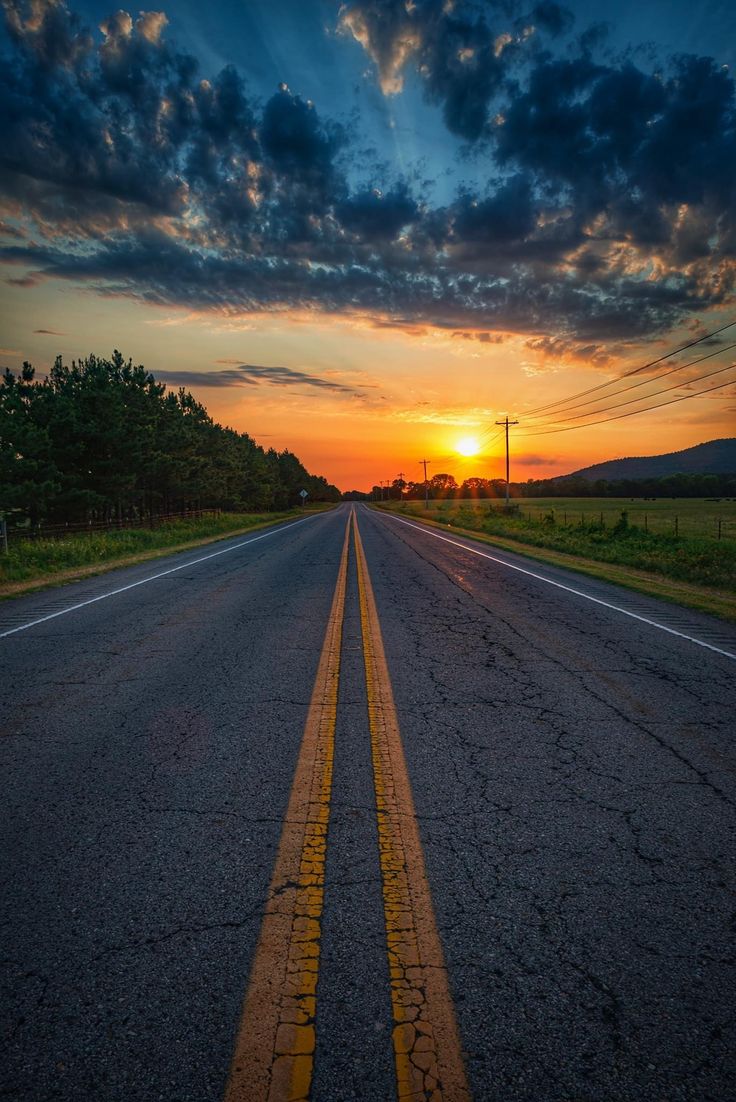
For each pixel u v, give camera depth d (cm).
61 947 240
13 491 2341
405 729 474
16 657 688
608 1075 187
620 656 700
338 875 287
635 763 414
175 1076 186
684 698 553
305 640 771
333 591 1181
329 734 462
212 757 420
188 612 961
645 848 311
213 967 230
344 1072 188
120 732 466
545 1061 192
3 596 1130
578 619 916
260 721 490
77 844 313
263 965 231
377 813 345
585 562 1711
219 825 331
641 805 356
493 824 334
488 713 511
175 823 333
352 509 9962
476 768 405
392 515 6397
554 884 281
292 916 258
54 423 2667
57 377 3159
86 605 1027
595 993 219
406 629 840
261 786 377
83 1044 197
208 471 4672
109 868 292
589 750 436
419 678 610
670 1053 195
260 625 862
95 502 2828
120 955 236
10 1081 184
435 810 349
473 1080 185
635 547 2069
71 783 381
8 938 245
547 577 1399
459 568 1571
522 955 237
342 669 640
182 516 4369
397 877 285
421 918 257
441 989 220
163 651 715
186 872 289
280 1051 195
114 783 382
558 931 250
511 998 216
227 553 2012
